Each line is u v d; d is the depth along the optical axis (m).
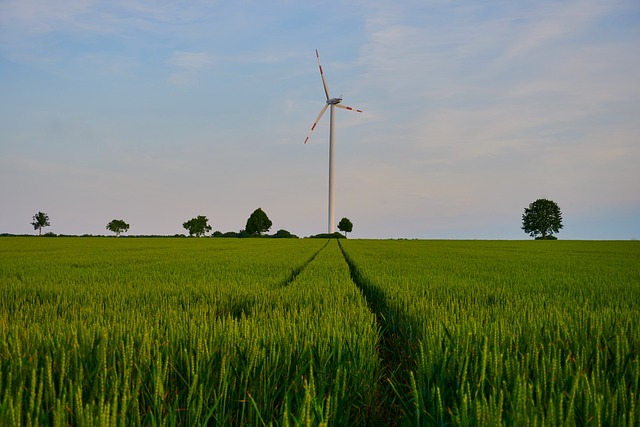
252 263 20.55
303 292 9.70
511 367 3.62
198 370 3.55
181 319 6.29
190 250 36.78
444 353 3.94
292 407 3.62
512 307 7.75
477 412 2.64
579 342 4.62
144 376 3.65
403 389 4.49
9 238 75.62
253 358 3.82
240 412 3.58
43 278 13.77
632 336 4.91
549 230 121.81
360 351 4.62
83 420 2.62
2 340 4.29
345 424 3.38
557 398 2.90
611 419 2.74
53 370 3.63
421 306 7.25
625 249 46.34
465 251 37.94
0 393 3.24
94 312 7.30
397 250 38.69
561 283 12.59
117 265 19.80
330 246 49.72
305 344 4.43
